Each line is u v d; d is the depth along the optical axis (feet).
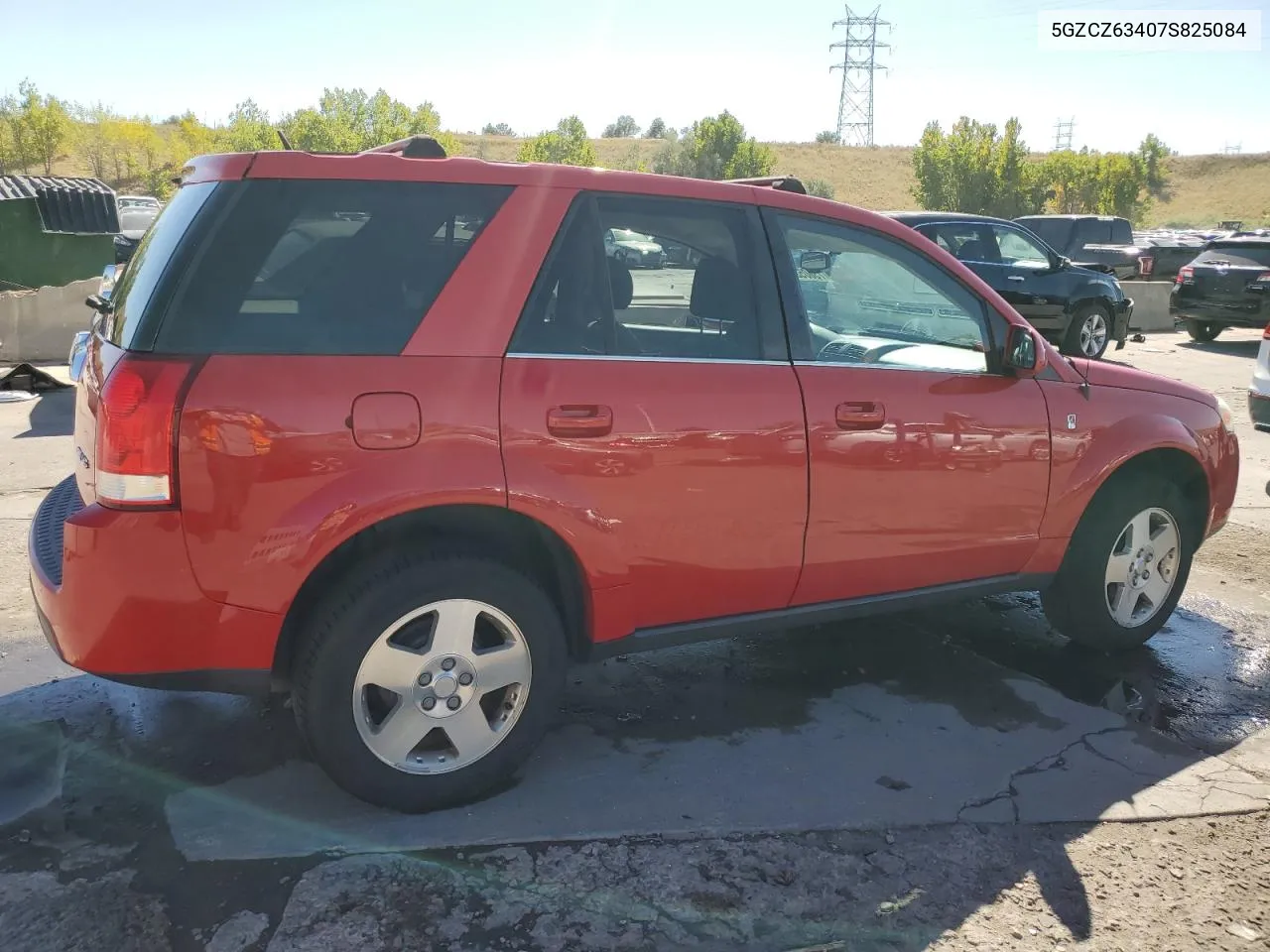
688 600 10.36
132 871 8.34
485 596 9.14
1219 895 8.73
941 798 10.02
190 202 8.89
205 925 7.74
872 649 13.80
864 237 11.35
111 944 7.50
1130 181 188.75
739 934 7.97
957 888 8.65
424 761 9.32
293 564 8.35
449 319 8.96
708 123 207.62
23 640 12.91
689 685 12.46
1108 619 13.39
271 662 8.61
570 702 11.88
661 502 9.77
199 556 8.18
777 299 10.64
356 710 8.81
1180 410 13.56
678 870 8.68
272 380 8.25
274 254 8.56
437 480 8.66
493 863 8.66
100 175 190.49
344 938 7.68
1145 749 11.24
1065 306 41.70
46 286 42.16
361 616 8.64
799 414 10.39
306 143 182.39
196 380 8.07
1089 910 8.46
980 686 12.70
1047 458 12.17
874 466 10.89
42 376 31.07
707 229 10.35
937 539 11.61
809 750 10.91
